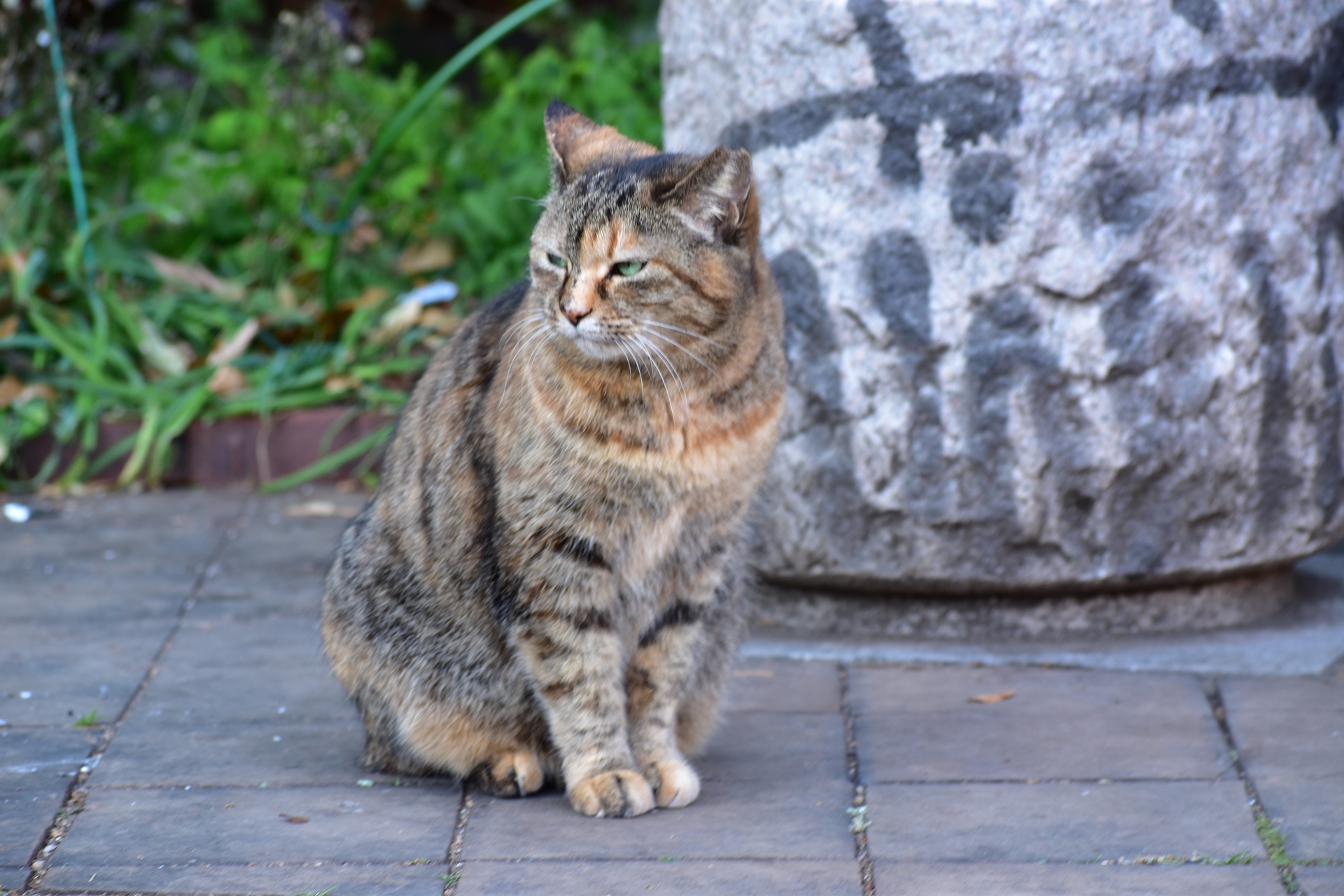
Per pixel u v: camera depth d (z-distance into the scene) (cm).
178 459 653
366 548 363
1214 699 405
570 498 321
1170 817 323
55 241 717
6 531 582
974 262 422
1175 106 415
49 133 741
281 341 694
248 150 792
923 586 450
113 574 528
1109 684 417
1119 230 418
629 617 345
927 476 434
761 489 412
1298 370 443
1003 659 437
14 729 379
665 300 317
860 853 307
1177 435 431
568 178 342
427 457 353
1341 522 470
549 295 325
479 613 344
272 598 504
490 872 298
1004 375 426
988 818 325
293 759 366
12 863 298
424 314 697
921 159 420
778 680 426
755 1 434
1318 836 311
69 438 641
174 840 312
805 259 438
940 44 413
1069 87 411
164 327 693
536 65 841
